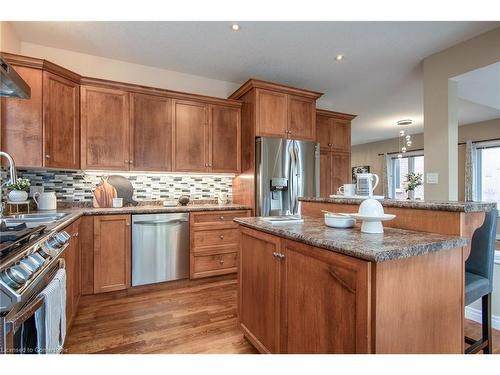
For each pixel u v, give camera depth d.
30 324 1.10
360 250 1.00
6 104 2.35
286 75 3.67
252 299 1.77
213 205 3.49
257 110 3.38
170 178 3.54
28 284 1.00
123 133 2.99
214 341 1.93
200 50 3.00
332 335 1.14
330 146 4.49
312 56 3.12
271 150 3.37
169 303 2.57
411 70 3.51
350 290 1.06
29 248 1.16
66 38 2.76
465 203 1.39
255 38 2.74
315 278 1.24
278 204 3.42
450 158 2.91
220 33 2.65
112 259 2.67
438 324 1.18
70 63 3.04
